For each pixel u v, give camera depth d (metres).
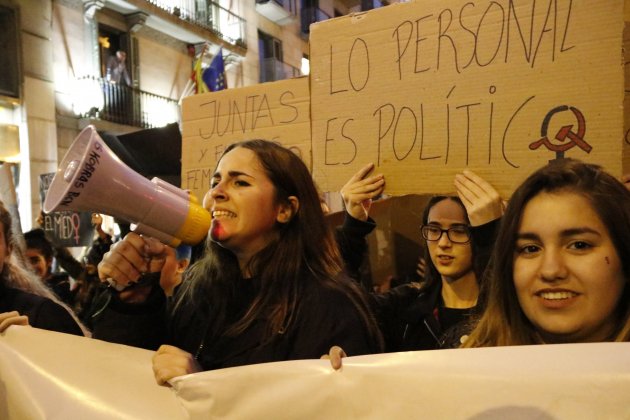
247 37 12.96
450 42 1.37
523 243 0.92
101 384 1.10
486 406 0.76
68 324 1.50
